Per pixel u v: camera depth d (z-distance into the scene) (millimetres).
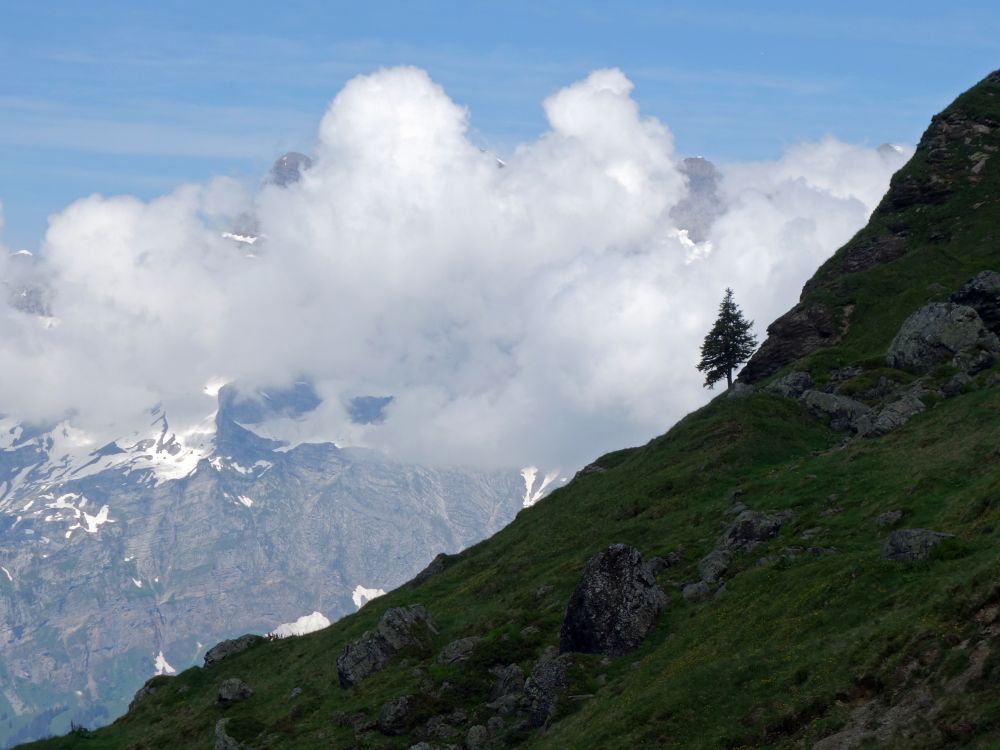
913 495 77062
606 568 79125
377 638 96188
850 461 94750
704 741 55250
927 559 60938
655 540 99750
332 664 104812
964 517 66312
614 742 59188
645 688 65688
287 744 84875
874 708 49688
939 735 44781
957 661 48062
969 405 94000
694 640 69250
